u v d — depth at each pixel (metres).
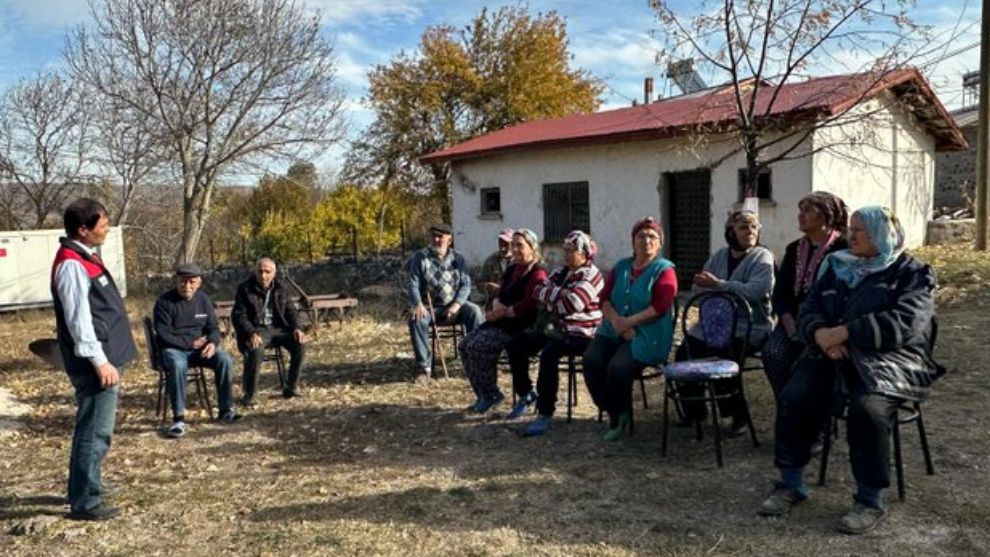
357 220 24.61
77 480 4.36
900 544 3.59
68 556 3.96
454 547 3.87
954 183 21.28
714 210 12.95
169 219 23.59
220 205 26.22
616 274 5.54
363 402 6.98
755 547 3.67
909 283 3.87
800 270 4.75
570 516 4.17
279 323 7.37
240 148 18.19
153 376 8.65
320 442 5.86
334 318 12.40
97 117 19.39
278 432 6.20
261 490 4.82
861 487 3.81
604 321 5.57
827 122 8.80
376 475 5.01
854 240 3.96
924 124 14.77
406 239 27.03
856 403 3.77
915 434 5.00
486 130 26.14
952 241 15.18
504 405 6.60
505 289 6.44
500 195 16.89
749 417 5.07
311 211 25.98
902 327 3.74
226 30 17.72
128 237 23.33
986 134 13.12
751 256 5.21
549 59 26.25
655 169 13.75
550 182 15.69
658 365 5.33
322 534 4.09
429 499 4.53
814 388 4.02
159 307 6.48
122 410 7.14
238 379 8.43
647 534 3.88
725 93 12.00
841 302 4.02
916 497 4.06
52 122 21.62
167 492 4.83
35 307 16.27
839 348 3.88
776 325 5.04
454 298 7.96
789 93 12.57
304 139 18.75
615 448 5.25
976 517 3.80
